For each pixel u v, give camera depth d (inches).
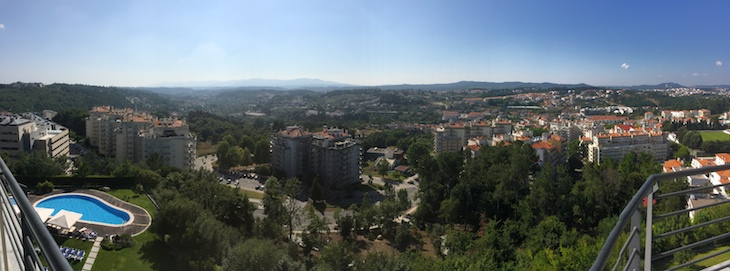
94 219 2817.4
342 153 4704.7
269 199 3179.1
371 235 3009.4
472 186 3248.0
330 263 2277.3
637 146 5728.3
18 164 3366.1
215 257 2213.3
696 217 1258.6
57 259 190.2
